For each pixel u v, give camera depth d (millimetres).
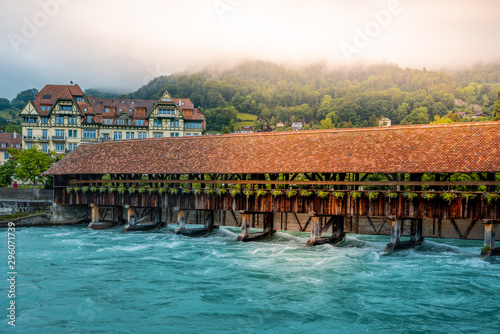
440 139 29125
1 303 20250
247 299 20453
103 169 42000
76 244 35812
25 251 32625
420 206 28188
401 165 28094
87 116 81750
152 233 41656
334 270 25406
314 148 33031
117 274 25391
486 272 24328
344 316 18172
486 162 25781
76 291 22047
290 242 35500
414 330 16688
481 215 26484
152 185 41469
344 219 34094
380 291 21297
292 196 32750
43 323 17828
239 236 35844
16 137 104000
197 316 18438
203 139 40312
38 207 51562
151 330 17047
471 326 17000
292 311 18766
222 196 36469
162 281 23781
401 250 29469
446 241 34281
